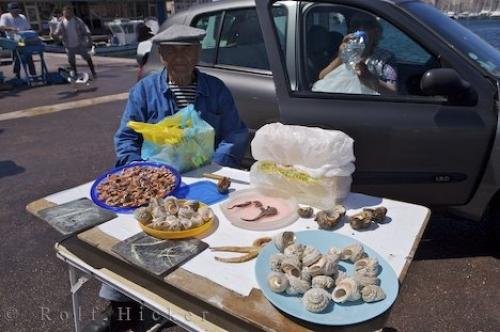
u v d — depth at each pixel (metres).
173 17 3.36
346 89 2.44
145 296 1.32
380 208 1.39
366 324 0.98
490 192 2.28
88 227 1.39
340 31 2.53
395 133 2.32
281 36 2.60
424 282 2.34
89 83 9.49
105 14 21.84
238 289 1.08
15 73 9.70
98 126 6.05
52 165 4.52
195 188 1.68
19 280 2.54
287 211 1.48
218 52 2.98
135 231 1.38
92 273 1.44
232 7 2.93
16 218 3.31
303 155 1.51
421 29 2.34
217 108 2.07
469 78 2.23
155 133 1.75
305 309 0.99
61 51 16.19
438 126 2.24
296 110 2.46
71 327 2.14
